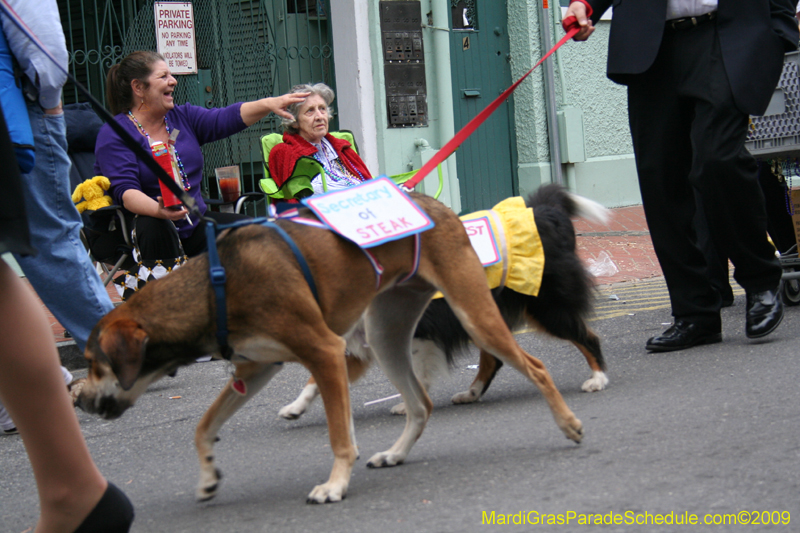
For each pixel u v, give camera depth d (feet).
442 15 30.91
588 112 35.01
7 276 5.71
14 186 5.53
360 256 8.91
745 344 14.40
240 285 8.13
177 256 16.10
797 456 8.47
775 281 14.38
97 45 26.84
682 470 8.37
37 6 11.23
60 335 18.39
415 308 9.93
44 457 5.98
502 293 12.20
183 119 16.75
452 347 12.20
